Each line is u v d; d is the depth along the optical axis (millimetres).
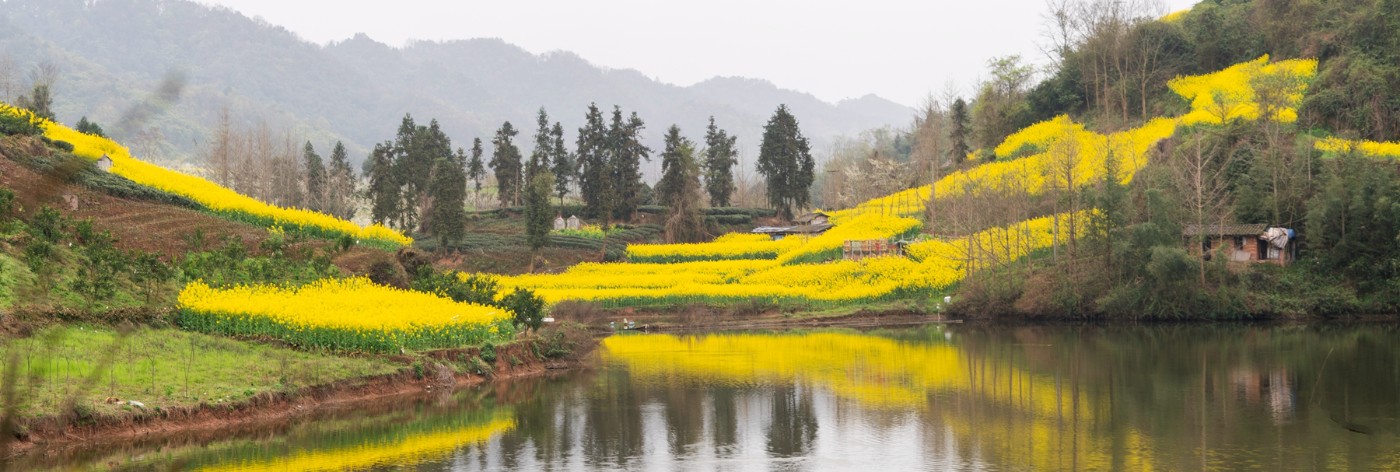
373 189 100125
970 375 40438
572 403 34094
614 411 32656
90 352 28844
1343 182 64062
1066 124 98625
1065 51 115438
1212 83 96125
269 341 34812
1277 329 57375
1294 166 68812
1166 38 105375
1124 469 23906
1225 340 52094
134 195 51250
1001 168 93000
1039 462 24828
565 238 90812
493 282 49188
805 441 27859
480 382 38562
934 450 26484
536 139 118938
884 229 84812
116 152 60500
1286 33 96688
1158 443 26969
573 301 63688
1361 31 84812
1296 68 88375
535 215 83312
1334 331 55500
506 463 24844
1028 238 69188
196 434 26625
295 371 31922
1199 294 61438
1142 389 36156
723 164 119875
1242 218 67812
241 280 41344
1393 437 27469
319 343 35000
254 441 26500
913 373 41188
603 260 87375
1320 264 63500
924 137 128750
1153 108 101062
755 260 84750
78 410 24453
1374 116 77812
